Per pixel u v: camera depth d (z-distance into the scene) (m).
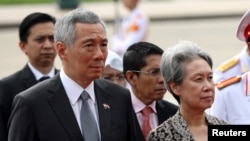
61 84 7.51
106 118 7.50
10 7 39.94
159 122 8.96
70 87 7.48
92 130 7.41
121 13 32.88
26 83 9.95
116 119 7.54
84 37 7.23
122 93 7.75
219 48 28.06
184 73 7.20
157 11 37.88
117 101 7.66
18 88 9.83
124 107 7.67
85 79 7.41
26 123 7.30
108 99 7.63
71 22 7.29
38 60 10.12
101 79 7.80
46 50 10.10
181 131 7.23
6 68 25.44
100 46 7.30
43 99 7.39
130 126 7.68
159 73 8.83
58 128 7.29
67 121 7.33
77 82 7.48
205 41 29.77
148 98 8.88
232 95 8.74
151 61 8.81
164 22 35.78
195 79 7.17
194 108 7.25
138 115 8.94
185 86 7.21
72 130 7.31
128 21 17.06
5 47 29.48
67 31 7.29
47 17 10.20
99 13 36.47
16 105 7.43
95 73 7.29
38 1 42.12
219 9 37.81
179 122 7.29
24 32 10.20
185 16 36.09
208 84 7.19
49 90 7.45
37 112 7.32
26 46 10.21
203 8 38.34
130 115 7.72
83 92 7.50
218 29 32.94
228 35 31.09
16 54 27.88
